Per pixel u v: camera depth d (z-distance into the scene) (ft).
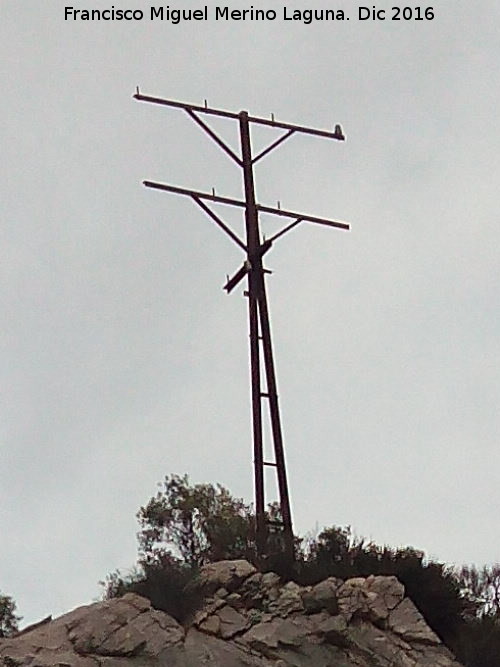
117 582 93.81
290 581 96.17
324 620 86.79
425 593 97.35
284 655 82.84
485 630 94.27
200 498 129.49
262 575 92.38
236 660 80.48
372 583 93.45
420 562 100.22
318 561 101.35
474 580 109.70
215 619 85.51
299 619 86.69
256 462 110.22
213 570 91.97
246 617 86.89
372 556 101.65
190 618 85.76
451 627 96.43
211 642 82.89
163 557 112.37
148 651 79.46
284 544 103.60
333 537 104.47
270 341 115.55
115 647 79.15
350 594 90.43
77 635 79.82
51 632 80.59
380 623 89.81
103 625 80.59
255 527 109.09
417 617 90.99
